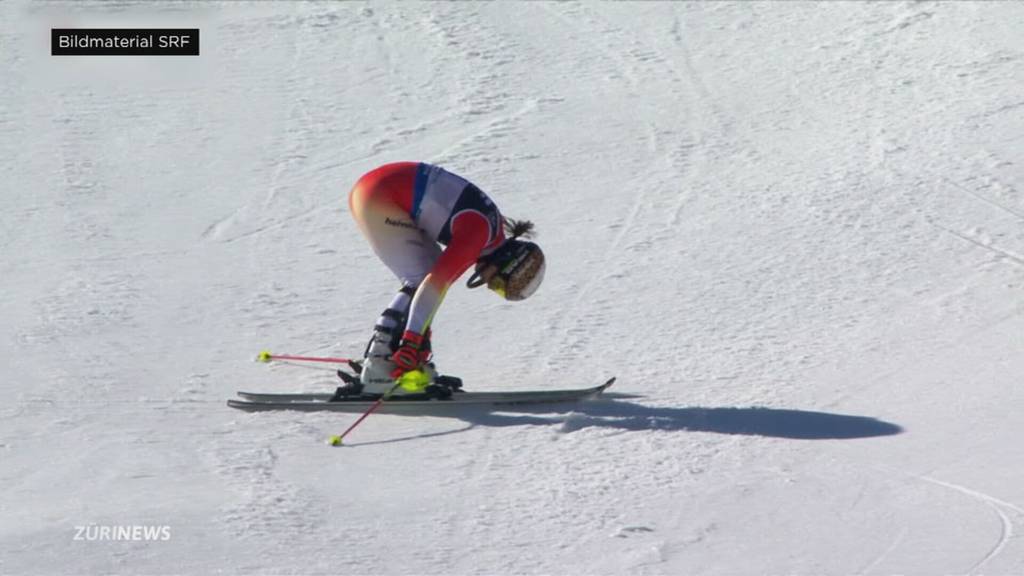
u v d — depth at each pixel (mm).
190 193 40094
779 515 18625
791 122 45500
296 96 49531
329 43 55562
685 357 26797
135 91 50156
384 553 17266
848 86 48750
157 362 26703
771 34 55594
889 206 36656
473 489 19719
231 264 33969
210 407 24016
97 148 44156
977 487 19547
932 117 44500
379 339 23766
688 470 20422
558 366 26453
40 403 24125
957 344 26859
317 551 17266
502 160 42625
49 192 39969
